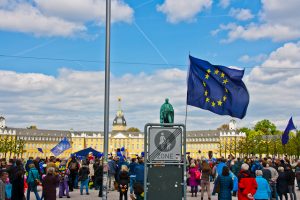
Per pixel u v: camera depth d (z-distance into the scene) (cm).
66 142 4872
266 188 1717
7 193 1908
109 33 1638
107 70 1619
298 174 3359
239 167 3142
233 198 2655
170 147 1330
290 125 4256
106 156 1579
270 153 13575
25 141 18862
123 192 2183
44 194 1880
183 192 1317
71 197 2778
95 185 3469
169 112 1861
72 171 3253
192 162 2944
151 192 1320
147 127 1331
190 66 1800
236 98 1794
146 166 1321
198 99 1792
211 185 4072
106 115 1597
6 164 2694
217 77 1789
